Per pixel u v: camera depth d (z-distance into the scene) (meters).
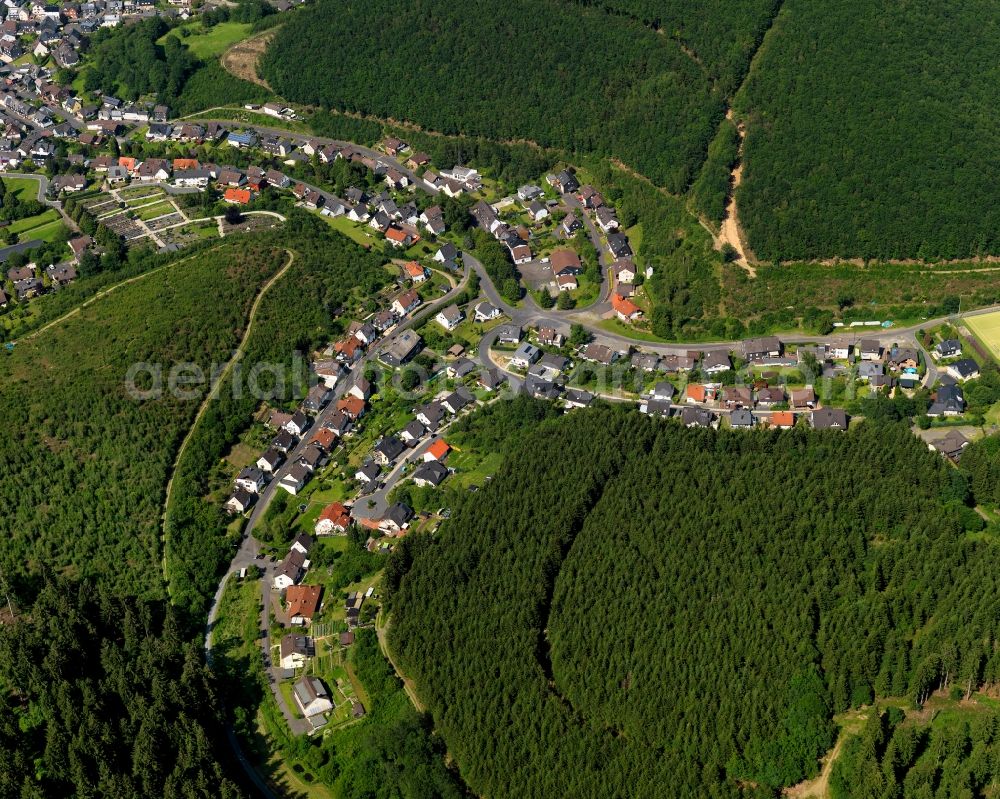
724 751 193.88
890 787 180.50
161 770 197.62
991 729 186.50
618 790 189.75
